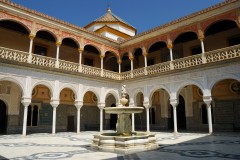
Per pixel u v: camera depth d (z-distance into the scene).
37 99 15.48
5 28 14.46
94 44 16.55
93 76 15.85
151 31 15.64
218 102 14.75
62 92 17.11
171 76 14.24
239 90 13.82
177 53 17.41
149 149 6.84
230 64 11.50
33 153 6.36
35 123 15.27
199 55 12.89
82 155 5.93
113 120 20.41
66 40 16.78
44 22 13.69
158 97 18.41
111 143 6.76
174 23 14.29
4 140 10.22
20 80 12.23
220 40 15.09
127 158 5.39
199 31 13.16
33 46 15.68
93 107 19.27
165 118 17.67
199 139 9.72
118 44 18.20
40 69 13.09
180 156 5.59
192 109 16.12
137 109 8.01
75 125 17.67
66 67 14.38
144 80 15.98
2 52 11.59
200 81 12.71
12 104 14.32
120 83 17.86
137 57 20.59
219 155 5.65
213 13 12.56
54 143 8.96
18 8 12.38
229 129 13.93
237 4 11.62
